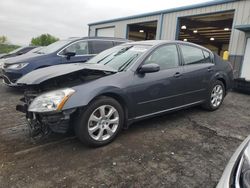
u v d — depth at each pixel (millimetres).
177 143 3600
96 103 3285
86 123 3225
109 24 18391
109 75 3525
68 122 3109
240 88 7996
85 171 2820
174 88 4203
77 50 7562
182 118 4723
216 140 3740
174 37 13461
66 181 2629
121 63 3914
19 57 7180
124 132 3957
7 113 4910
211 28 16375
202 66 4809
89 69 3363
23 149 3322
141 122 4434
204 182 2654
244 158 1677
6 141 3562
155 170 2869
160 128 4172
